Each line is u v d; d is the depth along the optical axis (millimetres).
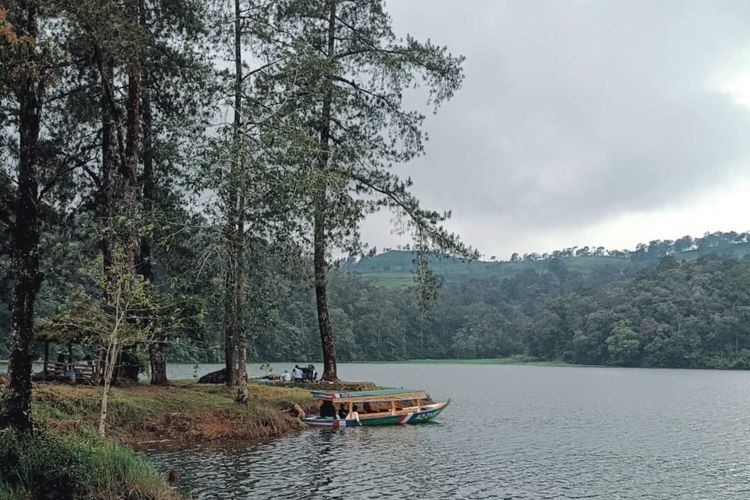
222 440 26000
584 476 23125
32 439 15500
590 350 151125
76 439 16953
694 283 147125
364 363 155375
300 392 35844
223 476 20297
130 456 16859
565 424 39156
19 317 16438
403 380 88938
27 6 17109
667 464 25953
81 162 32594
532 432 34656
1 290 32938
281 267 29984
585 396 63469
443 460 24938
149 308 21656
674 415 46031
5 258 33031
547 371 129125
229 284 27625
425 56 39531
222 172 26266
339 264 39094
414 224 39656
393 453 25828
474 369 137875
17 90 16969
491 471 23297
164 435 25000
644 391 71625
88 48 26203
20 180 16875
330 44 40156
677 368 136125
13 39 15688
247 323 28844
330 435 29578
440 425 35938
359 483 20359
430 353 171375
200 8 30875
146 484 15859
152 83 32250
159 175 33906
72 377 27281
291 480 20234
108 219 26812
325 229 35688
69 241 33000
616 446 30453
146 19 30062
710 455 28250
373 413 33938
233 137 27203
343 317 142625
